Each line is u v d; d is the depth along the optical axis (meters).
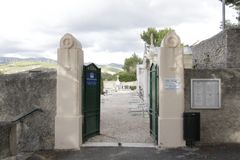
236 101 9.24
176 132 8.99
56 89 9.23
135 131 11.51
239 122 9.23
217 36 13.62
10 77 9.54
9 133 7.32
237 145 9.08
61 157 8.20
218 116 9.26
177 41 9.05
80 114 9.32
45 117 9.29
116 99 30.52
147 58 20.25
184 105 9.23
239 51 12.29
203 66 15.80
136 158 7.94
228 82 9.26
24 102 9.41
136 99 29.75
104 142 9.70
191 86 9.23
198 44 16.91
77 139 9.02
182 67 9.05
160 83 9.06
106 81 60.56
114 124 13.23
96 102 10.75
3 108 9.52
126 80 64.69
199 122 8.93
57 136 9.09
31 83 9.41
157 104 9.42
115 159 7.88
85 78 9.76
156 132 9.41
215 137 9.23
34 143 9.26
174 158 7.90
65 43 9.12
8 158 7.23
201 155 8.13
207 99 9.23
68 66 9.11
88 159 7.93
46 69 10.70
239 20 17.44
